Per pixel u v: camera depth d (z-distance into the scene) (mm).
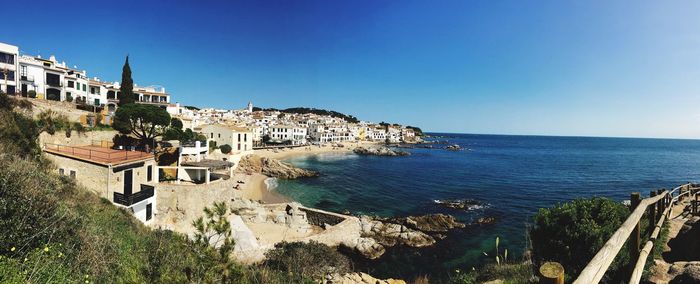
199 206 29375
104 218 16984
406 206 46812
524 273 10992
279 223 35125
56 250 9180
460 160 113125
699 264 7074
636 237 6035
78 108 42438
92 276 9195
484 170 86312
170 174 36812
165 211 27781
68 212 12227
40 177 14953
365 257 28828
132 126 40938
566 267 10398
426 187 61188
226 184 33312
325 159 108812
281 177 68562
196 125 80000
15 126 25297
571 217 10664
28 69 47688
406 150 155125
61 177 20172
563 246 10461
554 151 170625
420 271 26562
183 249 7207
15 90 45844
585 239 10086
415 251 30312
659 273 8289
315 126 162000
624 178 74062
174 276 6285
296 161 101062
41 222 9633
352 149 149250
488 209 44969
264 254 24062
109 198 23984
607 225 10172
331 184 63344
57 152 26453
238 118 152875
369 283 19578
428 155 131875
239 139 73000
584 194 56000
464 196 53562
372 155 127250
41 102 37750
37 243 8977
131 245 13977
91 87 58562
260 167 72938
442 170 85188
